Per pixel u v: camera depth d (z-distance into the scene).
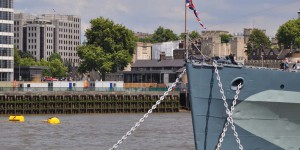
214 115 77.44
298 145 79.50
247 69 75.94
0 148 127.88
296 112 78.12
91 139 144.25
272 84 76.62
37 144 134.50
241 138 77.94
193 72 77.00
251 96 76.50
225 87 76.25
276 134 78.56
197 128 78.19
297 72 77.25
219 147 77.62
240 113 77.12
